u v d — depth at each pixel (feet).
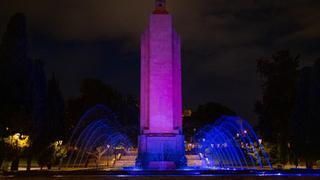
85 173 88.79
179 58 135.85
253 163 198.08
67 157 198.49
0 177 84.84
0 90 153.07
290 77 204.64
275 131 201.87
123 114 257.75
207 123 334.44
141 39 134.41
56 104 180.65
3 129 135.33
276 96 203.82
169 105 129.18
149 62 131.34
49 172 89.86
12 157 127.34
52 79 185.68
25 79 158.92
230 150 223.10
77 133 215.92
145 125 130.82
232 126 277.44
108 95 245.04
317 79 175.83
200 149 273.75
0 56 157.89
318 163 161.79
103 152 201.26
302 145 167.22
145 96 132.05
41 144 151.12
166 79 130.11
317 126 169.58
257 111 212.84
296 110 179.83
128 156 202.80
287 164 181.06
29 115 150.71
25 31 163.02
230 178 81.46
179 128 130.93
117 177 82.17
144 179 81.56
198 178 81.20
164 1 134.31
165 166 119.65
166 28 131.75
